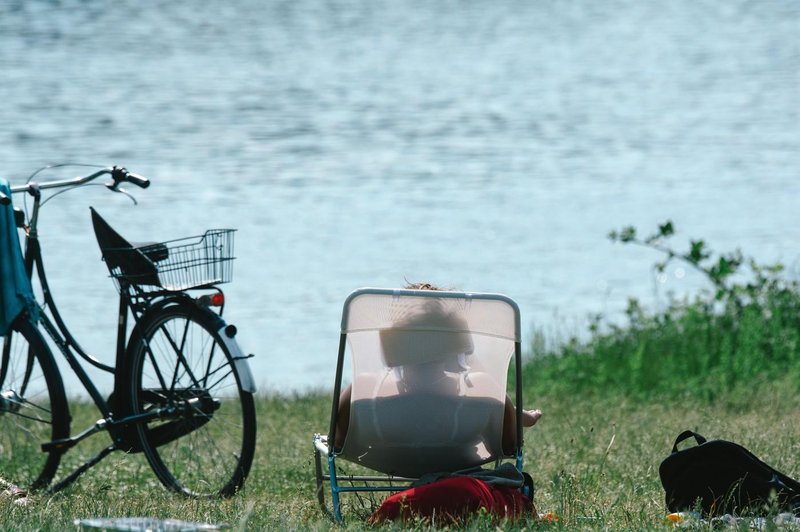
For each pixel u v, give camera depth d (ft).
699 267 176.35
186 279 85.51
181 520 70.79
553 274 355.56
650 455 97.71
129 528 63.41
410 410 72.59
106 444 114.83
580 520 72.49
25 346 87.45
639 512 74.69
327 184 569.64
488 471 73.31
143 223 442.50
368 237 427.33
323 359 250.37
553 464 97.40
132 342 86.07
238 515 72.13
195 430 87.51
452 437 73.20
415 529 66.18
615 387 154.20
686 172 600.80
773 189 536.01
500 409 73.10
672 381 150.00
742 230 427.74
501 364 72.95
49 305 89.20
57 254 367.86
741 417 122.01
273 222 458.50
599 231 435.53
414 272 360.48
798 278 181.68
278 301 316.60
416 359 72.33
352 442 74.08
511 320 70.79
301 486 86.79
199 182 563.48
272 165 631.97
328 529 68.03
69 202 481.05
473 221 463.83
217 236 85.30
